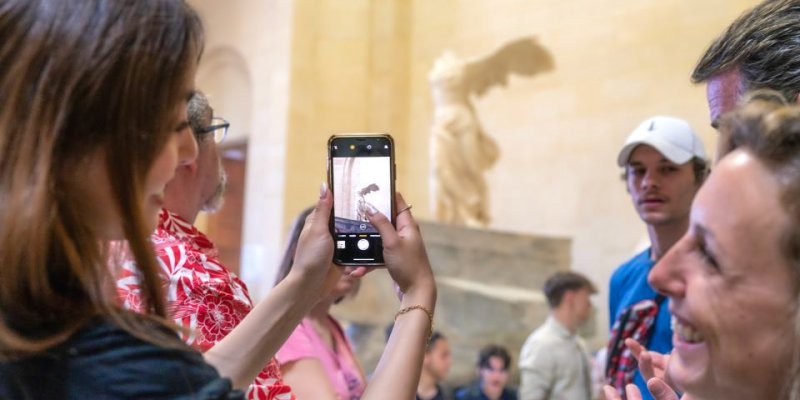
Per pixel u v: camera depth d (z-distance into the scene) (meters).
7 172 0.59
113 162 0.62
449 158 6.81
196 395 0.58
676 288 0.65
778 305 0.58
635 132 1.68
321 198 0.97
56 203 0.60
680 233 1.62
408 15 8.60
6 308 0.59
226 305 1.03
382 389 0.80
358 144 1.00
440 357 3.06
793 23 0.83
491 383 3.79
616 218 6.66
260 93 8.18
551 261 6.06
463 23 8.09
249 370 0.88
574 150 7.04
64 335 0.58
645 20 6.58
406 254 0.92
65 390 0.57
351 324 5.14
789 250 0.57
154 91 0.63
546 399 2.97
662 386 0.84
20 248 0.58
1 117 0.60
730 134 0.63
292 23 7.88
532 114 7.39
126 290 0.91
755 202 0.59
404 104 8.48
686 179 1.61
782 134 0.58
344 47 8.24
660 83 6.44
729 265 0.60
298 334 1.48
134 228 0.62
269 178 7.93
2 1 0.61
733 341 0.60
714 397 0.64
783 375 0.59
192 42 0.67
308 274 0.94
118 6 0.62
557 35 7.23
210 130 1.26
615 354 1.54
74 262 0.60
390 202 0.98
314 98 8.02
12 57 0.60
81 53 0.60
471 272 5.77
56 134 0.59
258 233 7.97
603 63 6.87
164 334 0.62
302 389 1.41
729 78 0.88
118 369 0.58
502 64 7.25
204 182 1.26
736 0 5.97
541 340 3.02
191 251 1.05
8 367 0.58
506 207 7.56
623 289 1.76
